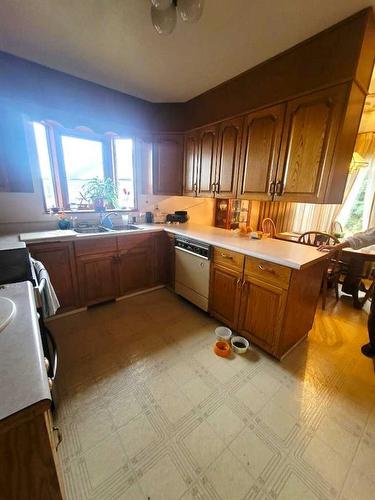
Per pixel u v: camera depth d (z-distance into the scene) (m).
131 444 1.15
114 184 2.84
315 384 1.55
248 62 1.87
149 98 2.62
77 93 2.21
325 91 1.53
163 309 2.48
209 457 1.10
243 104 2.07
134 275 2.69
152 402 1.38
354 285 2.66
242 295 1.92
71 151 2.55
